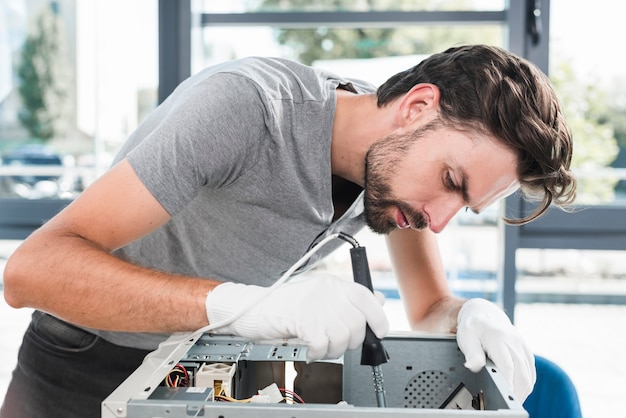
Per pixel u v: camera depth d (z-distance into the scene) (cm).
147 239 101
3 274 77
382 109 90
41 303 76
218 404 60
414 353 83
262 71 88
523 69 82
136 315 75
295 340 82
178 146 77
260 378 82
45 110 216
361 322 73
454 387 82
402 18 201
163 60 203
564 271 218
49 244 75
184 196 78
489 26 203
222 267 101
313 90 91
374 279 212
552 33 199
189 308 75
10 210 215
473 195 82
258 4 206
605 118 202
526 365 81
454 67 84
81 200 78
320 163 91
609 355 223
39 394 114
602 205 202
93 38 211
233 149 81
